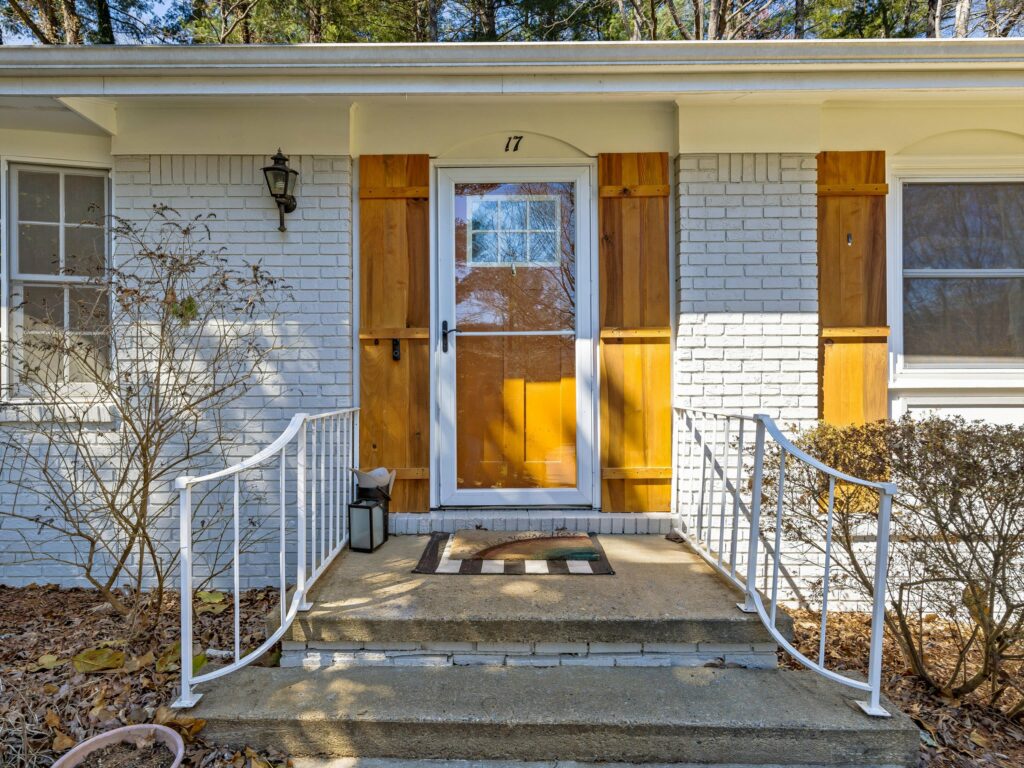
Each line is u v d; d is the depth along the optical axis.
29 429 3.67
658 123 3.83
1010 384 3.87
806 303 3.77
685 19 8.35
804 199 3.76
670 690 2.44
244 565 3.75
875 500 2.99
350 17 7.83
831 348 3.83
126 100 3.50
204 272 3.71
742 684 2.49
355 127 3.80
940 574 2.75
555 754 2.23
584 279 3.89
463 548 3.43
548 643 2.65
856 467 3.00
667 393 3.85
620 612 2.66
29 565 3.73
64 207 3.81
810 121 3.73
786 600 3.72
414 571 3.10
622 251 3.84
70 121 3.55
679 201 3.79
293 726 2.23
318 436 3.75
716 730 2.20
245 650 2.85
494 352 3.95
